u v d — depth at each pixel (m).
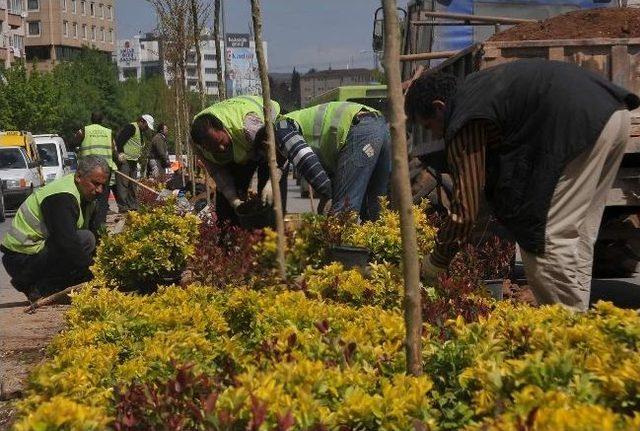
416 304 4.13
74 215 9.88
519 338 4.36
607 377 3.59
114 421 3.71
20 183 30.45
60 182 10.03
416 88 5.85
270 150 6.57
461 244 5.77
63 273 9.99
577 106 5.67
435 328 5.02
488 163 5.81
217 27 11.23
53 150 40.00
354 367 4.10
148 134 24.55
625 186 9.06
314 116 9.73
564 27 10.76
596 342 4.21
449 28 15.24
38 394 4.28
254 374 3.94
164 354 4.91
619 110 5.80
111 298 6.53
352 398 3.60
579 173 5.74
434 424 3.63
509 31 10.98
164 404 3.89
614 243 9.66
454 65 11.00
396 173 4.07
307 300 5.60
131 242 9.74
